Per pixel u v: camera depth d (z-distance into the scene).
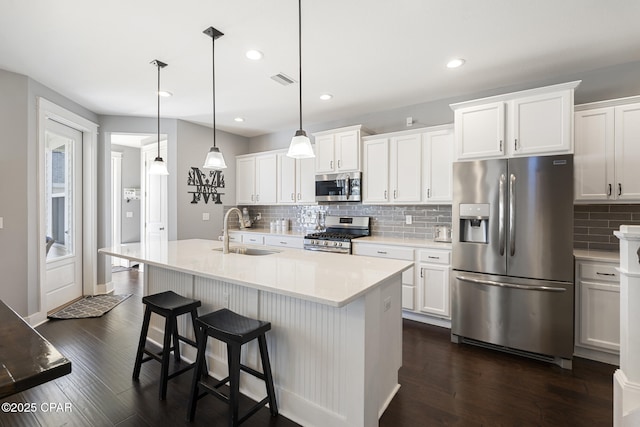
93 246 4.07
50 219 3.54
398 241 3.54
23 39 2.34
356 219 4.32
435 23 2.16
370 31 2.26
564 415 1.83
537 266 2.49
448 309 3.10
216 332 1.66
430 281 3.21
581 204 2.80
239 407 1.92
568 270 2.39
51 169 3.54
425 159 3.52
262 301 1.98
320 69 2.88
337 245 3.86
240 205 5.50
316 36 2.32
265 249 2.83
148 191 5.22
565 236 2.40
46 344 1.01
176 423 1.75
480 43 2.42
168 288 2.63
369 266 2.04
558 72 2.93
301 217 5.02
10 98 2.88
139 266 5.88
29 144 3.02
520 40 2.38
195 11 2.02
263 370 1.86
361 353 1.59
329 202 4.49
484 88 3.33
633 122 2.46
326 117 4.42
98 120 4.18
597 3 1.94
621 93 2.75
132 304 3.81
